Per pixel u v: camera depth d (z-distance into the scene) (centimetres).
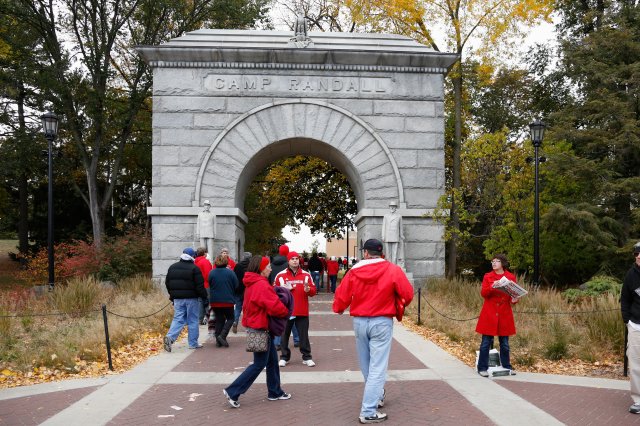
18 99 2694
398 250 1836
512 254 1934
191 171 1873
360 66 1923
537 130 1586
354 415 636
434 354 995
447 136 2811
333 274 2486
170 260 1845
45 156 2523
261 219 3772
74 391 743
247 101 1897
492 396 709
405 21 2278
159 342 1121
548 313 1151
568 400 694
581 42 2103
